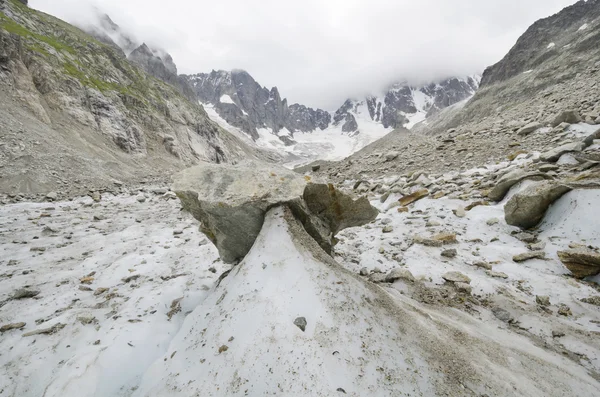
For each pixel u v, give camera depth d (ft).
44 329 15.33
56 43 163.94
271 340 10.34
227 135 378.53
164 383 10.65
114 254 28.68
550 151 39.50
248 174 17.31
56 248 30.63
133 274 23.13
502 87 284.41
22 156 68.95
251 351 10.21
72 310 17.60
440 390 9.45
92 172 81.05
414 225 32.94
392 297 15.02
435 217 33.78
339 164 92.73
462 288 19.53
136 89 198.49
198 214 18.75
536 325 15.75
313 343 10.15
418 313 14.43
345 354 10.00
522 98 226.79
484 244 25.89
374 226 35.04
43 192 61.82
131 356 13.11
